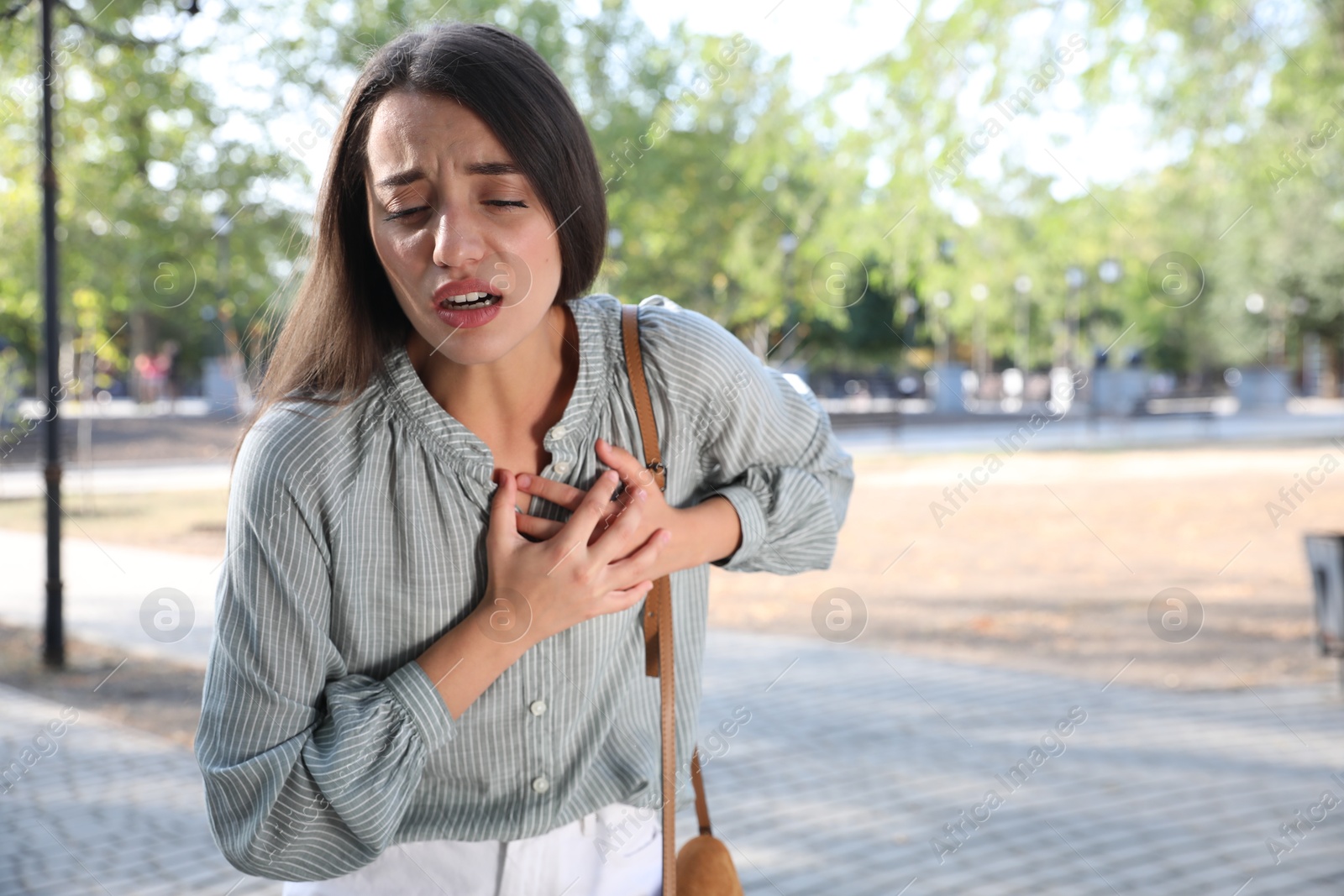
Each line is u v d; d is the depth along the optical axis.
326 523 1.15
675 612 1.33
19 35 7.74
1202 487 14.43
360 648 1.19
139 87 9.51
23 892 3.36
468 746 1.21
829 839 3.73
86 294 11.18
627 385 1.26
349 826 1.12
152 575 8.79
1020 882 3.39
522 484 1.18
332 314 1.19
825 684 5.73
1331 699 5.59
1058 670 6.16
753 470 1.38
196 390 25.00
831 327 27.89
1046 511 12.73
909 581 8.93
